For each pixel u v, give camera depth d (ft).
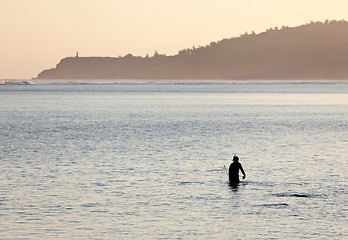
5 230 109.29
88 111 537.24
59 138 280.10
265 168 180.24
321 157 206.69
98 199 134.72
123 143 256.11
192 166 184.85
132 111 538.06
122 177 163.32
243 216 120.06
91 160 198.49
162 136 291.58
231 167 154.71
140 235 106.93
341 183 154.10
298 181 157.17
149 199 135.13
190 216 120.16
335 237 105.50
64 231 109.09
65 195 138.72
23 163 190.49
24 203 130.11
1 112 516.32
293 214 121.39
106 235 106.73
